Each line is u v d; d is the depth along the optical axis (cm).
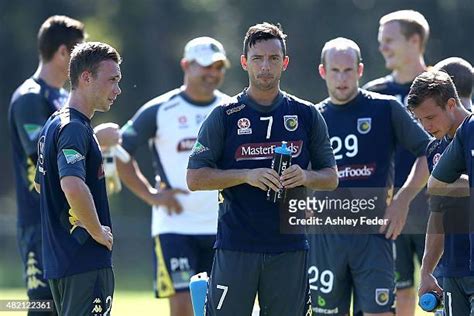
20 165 3020
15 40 12762
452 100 2384
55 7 12694
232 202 2417
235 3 12456
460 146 2336
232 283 2406
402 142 2956
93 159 2408
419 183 2895
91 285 2384
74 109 2419
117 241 9006
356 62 2938
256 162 2409
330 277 2953
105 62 2427
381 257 2916
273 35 2383
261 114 2412
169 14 12606
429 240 2453
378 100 2953
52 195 2409
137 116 3400
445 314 2436
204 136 2420
